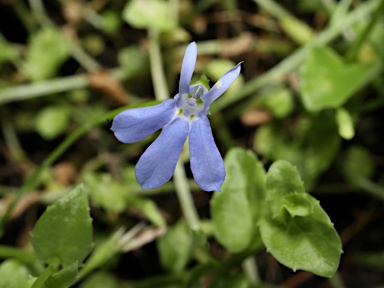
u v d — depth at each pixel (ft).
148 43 0.48
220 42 0.49
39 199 0.46
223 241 0.39
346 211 0.48
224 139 0.48
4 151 0.48
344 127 0.43
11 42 0.50
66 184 0.47
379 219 0.48
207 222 0.46
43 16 0.49
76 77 0.48
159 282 0.43
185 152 0.45
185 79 0.35
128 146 0.48
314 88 0.43
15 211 0.46
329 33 0.47
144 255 0.46
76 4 0.49
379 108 0.49
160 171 0.34
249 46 0.49
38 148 0.48
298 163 0.45
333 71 0.43
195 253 0.44
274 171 0.36
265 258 0.47
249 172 0.39
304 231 0.36
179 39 0.47
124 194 0.44
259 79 0.47
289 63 0.47
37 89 0.47
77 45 0.49
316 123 0.45
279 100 0.47
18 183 0.47
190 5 0.49
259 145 0.47
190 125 0.35
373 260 0.47
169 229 0.43
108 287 0.42
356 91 0.45
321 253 0.36
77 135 0.40
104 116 0.39
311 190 0.48
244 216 0.39
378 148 0.48
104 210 0.46
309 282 0.46
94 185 0.43
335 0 0.50
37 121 0.47
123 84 0.49
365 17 0.48
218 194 0.39
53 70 0.48
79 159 0.48
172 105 0.35
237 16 0.50
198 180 0.34
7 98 0.47
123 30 0.50
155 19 0.46
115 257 0.45
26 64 0.48
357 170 0.47
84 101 0.48
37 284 0.35
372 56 0.47
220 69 0.47
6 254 0.39
